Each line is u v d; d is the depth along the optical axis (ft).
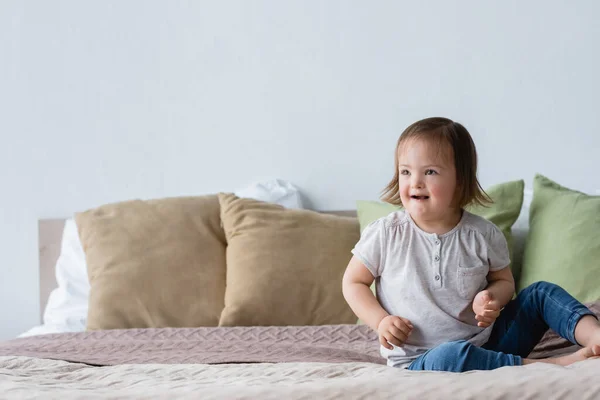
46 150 9.33
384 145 8.96
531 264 7.06
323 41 8.95
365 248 5.39
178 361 5.82
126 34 9.17
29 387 4.31
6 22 9.25
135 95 9.20
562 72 8.67
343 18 8.91
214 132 9.16
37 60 9.27
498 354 4.60
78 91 9.26
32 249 9.43
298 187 9.10
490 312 4.82
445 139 5.13
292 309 7.45
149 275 7.70
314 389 3.95
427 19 8.80
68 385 4.61
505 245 5.38
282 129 9.07
